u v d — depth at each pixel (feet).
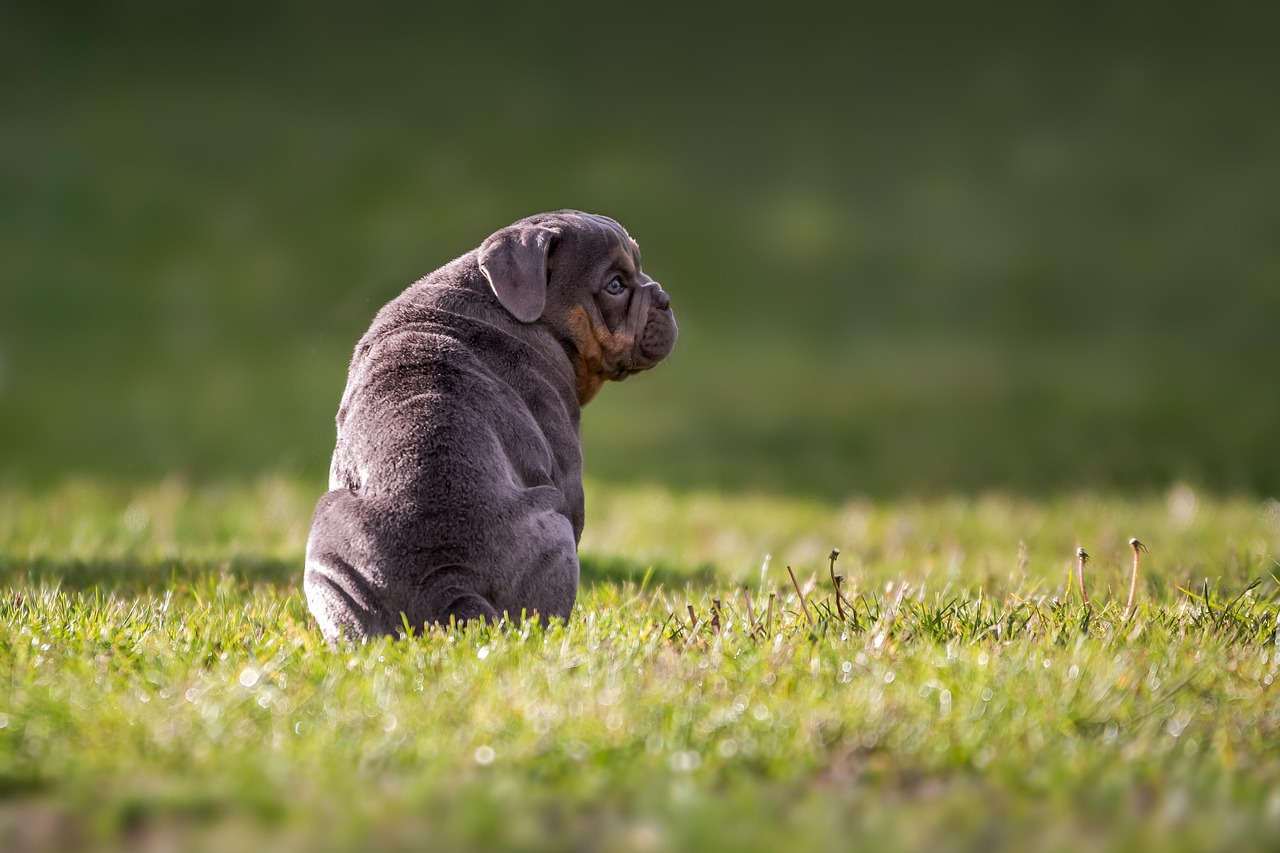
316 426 240.12
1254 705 53.98
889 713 51.47
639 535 127.65
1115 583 83.82
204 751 47.60
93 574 93.40
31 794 44.91
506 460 67.72
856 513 141.38
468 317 72.59
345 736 49.42
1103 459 209.56
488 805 42.14
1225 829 41.24
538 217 77.25
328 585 64.64
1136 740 50.29
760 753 48.73
